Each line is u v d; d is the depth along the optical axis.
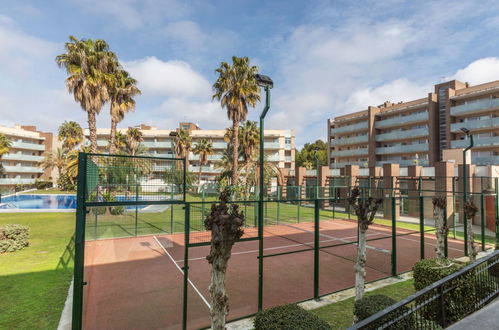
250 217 19.83
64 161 52.97
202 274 9.48
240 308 6.83
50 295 7.27
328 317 6.28
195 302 7.19
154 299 7.35
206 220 4.60
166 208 25.25
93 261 10.92
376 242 14.95
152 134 63.78
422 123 42.50
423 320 4.52
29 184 57.66
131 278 8.99
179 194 5.66
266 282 8.71
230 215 4.55
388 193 25.78
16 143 59.34
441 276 6.20
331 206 32.31
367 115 48.88
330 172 37.81
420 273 6.73
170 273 9.54
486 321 3.76
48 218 20.48
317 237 7.50
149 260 11.16
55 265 9.77
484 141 33.38
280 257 11.85
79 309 4.59
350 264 10.80
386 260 11.24
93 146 23.06
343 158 54.38
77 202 4.71
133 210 23.05
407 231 18.38
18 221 19.14
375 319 3.06
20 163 61.97
